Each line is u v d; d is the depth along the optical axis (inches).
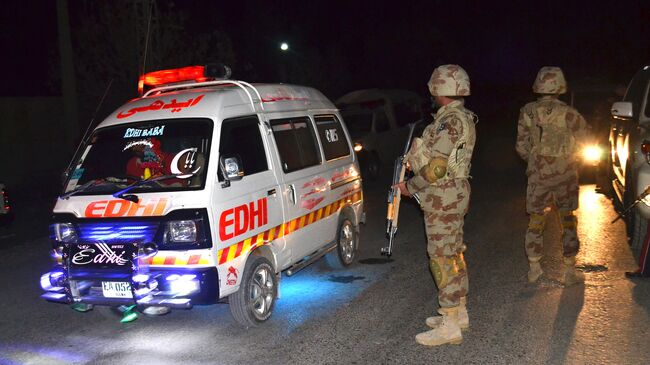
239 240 214.1
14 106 707.4
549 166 255.3
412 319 231.9
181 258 201.8
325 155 284.0
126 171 224.2
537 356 195.0
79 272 210.1
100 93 673.6
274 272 236.5
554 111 254.1
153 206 206.4
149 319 243.3
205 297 200.4
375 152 615.2
